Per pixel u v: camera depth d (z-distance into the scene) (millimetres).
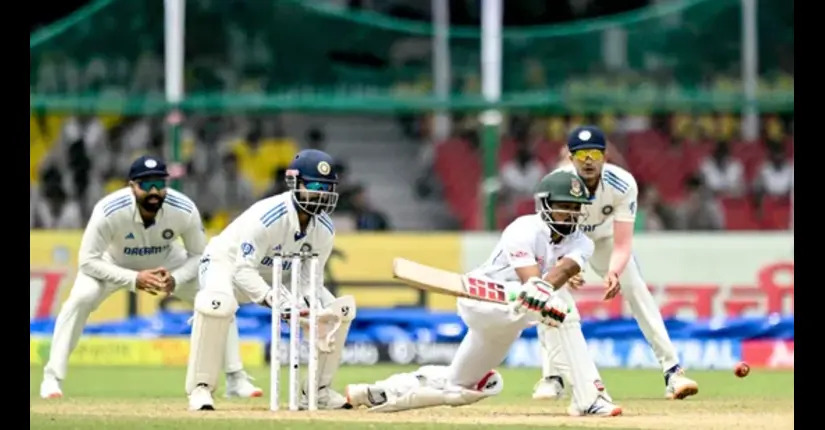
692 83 60344
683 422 26109
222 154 61500
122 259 34375
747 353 46719
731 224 61250
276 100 48656
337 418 26094
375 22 55531
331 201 28172
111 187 60812
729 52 60281
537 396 33125
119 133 61188
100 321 48375
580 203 25750
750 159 61812
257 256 28516
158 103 48812
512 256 25828
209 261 29297
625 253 31641
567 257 25812
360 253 48250
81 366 47250
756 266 47438
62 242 48094
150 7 56812
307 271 29125
